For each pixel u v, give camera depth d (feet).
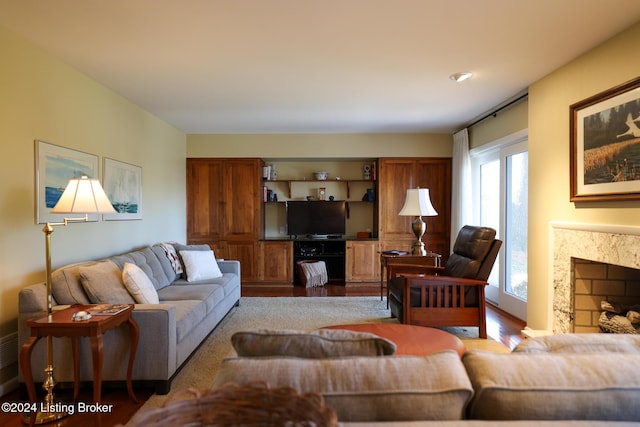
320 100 12.88
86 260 10.37
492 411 2.96
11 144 7.89
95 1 6.66
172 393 7.52
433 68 9.88
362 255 18.53
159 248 12.66
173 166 17.03
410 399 2.93
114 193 11.92
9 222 7.84
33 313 7.22
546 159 10.35
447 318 10.66
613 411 2.92
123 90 11.80
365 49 8.71
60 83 9.39
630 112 7.42
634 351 3.77
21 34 7.97
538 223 10.71
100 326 6.29
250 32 7.88
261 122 16.31
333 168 20.25
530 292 11.06
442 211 18.56
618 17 7.18
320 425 2.59
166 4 6.76
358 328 7.80
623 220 7.70
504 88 11.54
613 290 9.14
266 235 20.36
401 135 18.58
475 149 16.16
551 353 3.51
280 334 3.71
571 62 9.32
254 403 2.87
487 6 6.82
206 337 10.22
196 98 12.65
